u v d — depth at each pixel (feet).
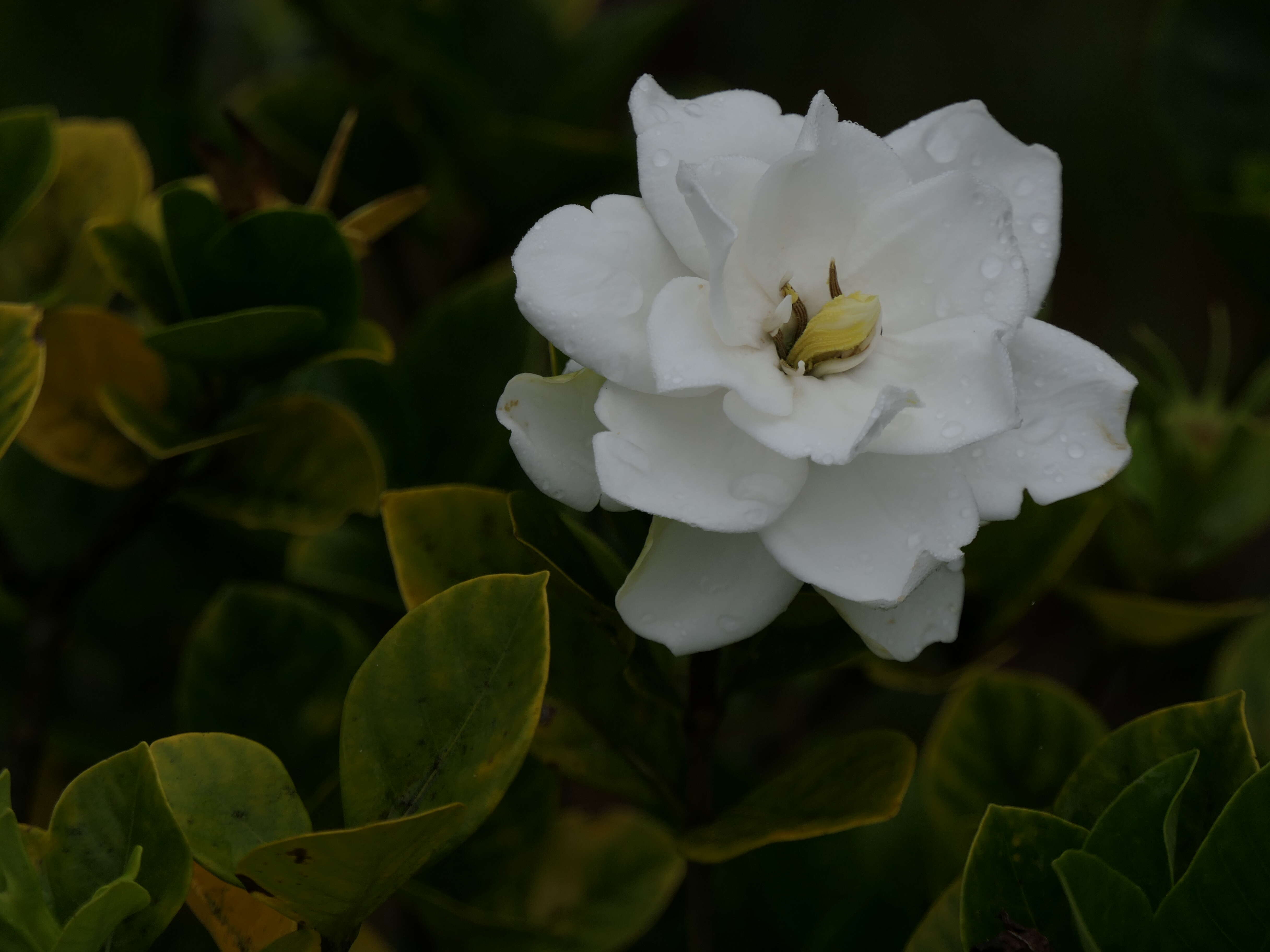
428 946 1.96
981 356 1.57
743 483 1.56
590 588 1.69
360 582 1.94
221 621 1.89
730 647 1.71
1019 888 1.60
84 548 2.03
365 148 2.15
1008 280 1.60
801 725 2.15
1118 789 1.66
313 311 1.78
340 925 1.58
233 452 1.88
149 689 2.06
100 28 2.14
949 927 1.68
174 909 1.56
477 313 1.97
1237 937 1.56
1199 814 1.65
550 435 1.58
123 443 1.88
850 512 1.58
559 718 1.74
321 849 1.52
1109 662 2.01
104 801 1.57
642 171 1.59
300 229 1.78
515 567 1.72
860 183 1.61
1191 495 1.98
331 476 1.87
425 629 1.59
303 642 1.90
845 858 1.94
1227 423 1.99
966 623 1.88
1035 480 1.60
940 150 1.65
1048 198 1.65
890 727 2.14
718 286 1.55
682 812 1.72
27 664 1.87
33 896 1.52
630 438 1.56
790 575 1.59
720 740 2.13
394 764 1.59
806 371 1.60
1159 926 1.56
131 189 1.97
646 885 1.94
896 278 1.62
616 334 1.56
